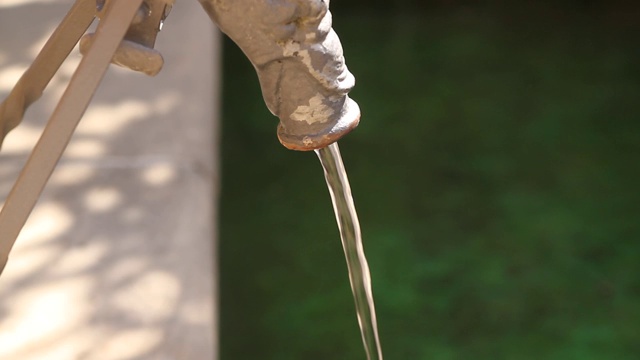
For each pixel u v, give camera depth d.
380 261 5.31
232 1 1.49
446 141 6.61
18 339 2.58
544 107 7.03
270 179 6.21
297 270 5.28
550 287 5.05
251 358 4.64
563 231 5.54
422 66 7.73
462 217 5.71
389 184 6.09
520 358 4.55
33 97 1.76
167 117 3.70
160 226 3.05
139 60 1.49
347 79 1.63
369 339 2.22
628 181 6.05
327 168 1.95
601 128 6.70
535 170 6.21
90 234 3.02
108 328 2.62
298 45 1.55
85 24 1.70
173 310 2.68
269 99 1.63
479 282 5.11
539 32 8.19
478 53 7.91
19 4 4.50
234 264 5.36
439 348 4.62
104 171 3.34
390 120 6.92
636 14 8.33
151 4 1.49
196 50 4.21
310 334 4.78
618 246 5.38
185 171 3.35
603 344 4.62
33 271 2.85
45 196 3.20
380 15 8.60
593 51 7.84
